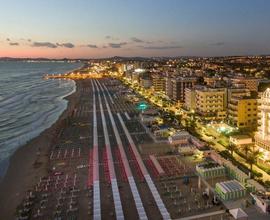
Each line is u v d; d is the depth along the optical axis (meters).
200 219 78.94
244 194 88.38
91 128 180.25
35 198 95.00
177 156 124.88
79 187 100.62
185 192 93.94
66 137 162.88
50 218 83.31
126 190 96.44
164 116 196.75
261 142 117.69
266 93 119.38
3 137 179.62
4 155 146.12
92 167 117.50
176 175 106.25
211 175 103.06
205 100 192.00
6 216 87.62
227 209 82.50
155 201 88.81
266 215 78.19
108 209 85.94
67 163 123.56
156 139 148.62
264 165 109.50
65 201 91.81
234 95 182.25
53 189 100.00
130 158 125.19
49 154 136.00
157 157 124.62
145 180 103.06
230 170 102.75
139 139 152.25
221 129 151.75
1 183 112.00
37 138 172.00
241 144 129.12
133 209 85.44
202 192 93.38
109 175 108.31
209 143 136.12
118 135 161.75
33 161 132.75
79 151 138.50
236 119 163.50
